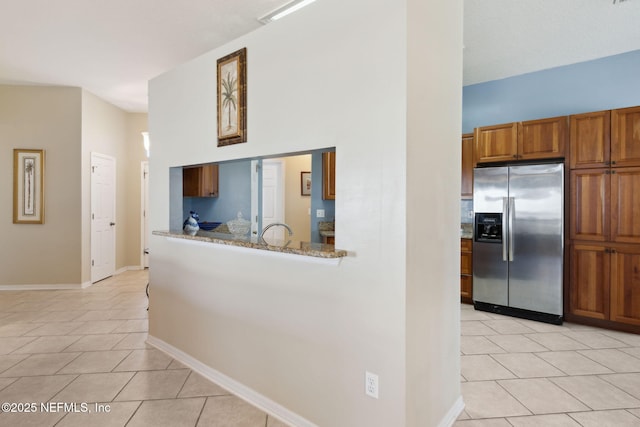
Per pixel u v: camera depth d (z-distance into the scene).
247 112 2.35
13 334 3.43
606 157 3.59
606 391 2.42
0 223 5.05
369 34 1.71
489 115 4.79
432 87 1.83
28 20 3.24
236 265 2.40
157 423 2.06
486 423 2.07
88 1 2.93
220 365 2.54
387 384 1.65
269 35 2.20
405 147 1.60
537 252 3.87
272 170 6.09
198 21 3.26
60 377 2.60
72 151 5.19
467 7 3.03
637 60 3.87
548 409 2.21
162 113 3.13
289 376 2.08
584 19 3.23
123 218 6.40
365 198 1.73
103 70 4.47
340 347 1.83
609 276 3.59
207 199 4.86
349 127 1.79
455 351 2.16
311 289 1.95
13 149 5.04
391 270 1.63
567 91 4.26
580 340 3.33
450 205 2.06
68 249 5.21
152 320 3.23
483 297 4.25
